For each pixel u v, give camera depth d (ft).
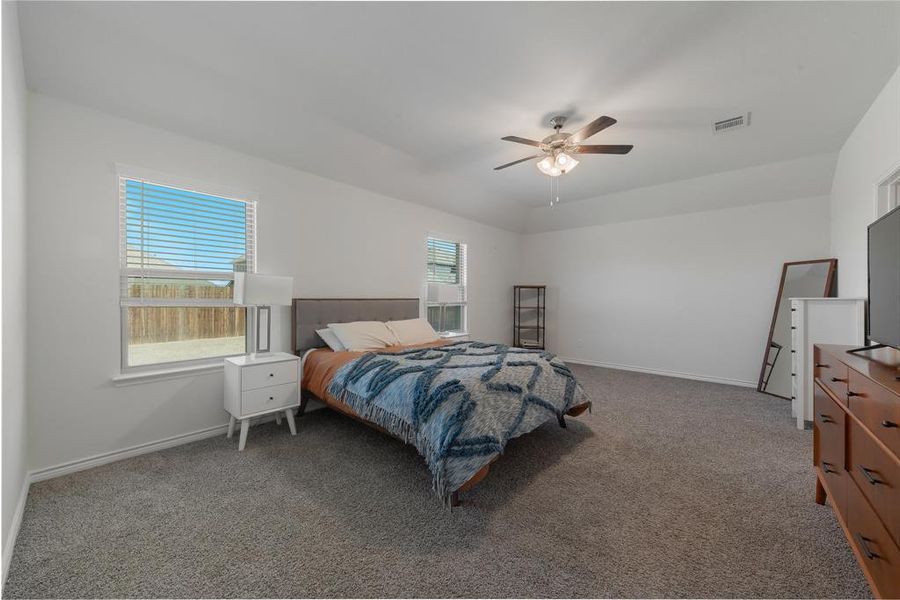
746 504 6.22
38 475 6.85
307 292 11.40
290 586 4.45
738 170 13.16
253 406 8.63
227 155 9.56
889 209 8.42
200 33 6.43
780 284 13.73
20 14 5.77
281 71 7.50
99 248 7.63
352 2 5.67
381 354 9.78
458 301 15.93
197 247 9.21
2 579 4.39
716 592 4.37
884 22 5.94
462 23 6.09
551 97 8.34
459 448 6.09
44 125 6.97
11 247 5.26
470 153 11.82
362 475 7.22
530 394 7.95
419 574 4.66
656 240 16.96
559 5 5.68
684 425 10.07
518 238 21.30
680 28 6.15
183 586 4.45
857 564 4.80
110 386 7.76
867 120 8.96
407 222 14.76
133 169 8.03
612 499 6.38
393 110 9.02
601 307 18.69
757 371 14.37
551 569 4.74
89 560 4.84
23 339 6.32
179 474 7.20
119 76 7.18
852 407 4.49
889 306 5.14
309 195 11.44
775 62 7.03
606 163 12.56
